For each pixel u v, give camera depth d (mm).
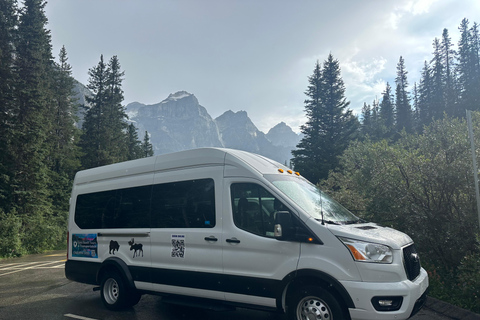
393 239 4473
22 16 29219
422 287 4445
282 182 5266
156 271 5969
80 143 40094
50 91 32594
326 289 4359
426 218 7656
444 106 47094
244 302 4980
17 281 10141
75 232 7504
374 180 9109
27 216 23719
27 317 6266
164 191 6188
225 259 5152
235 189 5316
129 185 6766
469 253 6809
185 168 6031
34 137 24906
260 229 4934
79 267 7254
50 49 36094
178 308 6699
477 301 5738
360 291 4105
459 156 7656
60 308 6840
